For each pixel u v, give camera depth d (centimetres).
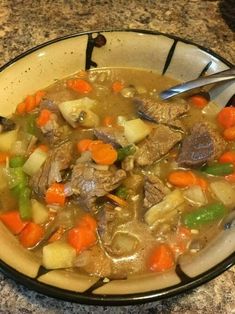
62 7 37
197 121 28
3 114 29
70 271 22
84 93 30
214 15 36
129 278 22
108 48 30
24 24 35
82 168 25
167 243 23
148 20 36
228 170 26
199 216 24
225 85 28
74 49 30
